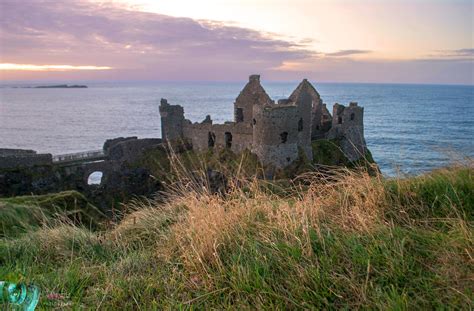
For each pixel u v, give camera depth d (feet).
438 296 12.59
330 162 142.51
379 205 19.98
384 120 380.78
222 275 15.40
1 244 21.89
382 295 12.67
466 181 20.52
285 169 123.54
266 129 120.98
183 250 18.35
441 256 14.62
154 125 432.66
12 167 118.83
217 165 114.21
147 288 15.40
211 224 19.54
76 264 19.02
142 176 138.92
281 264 15.53
